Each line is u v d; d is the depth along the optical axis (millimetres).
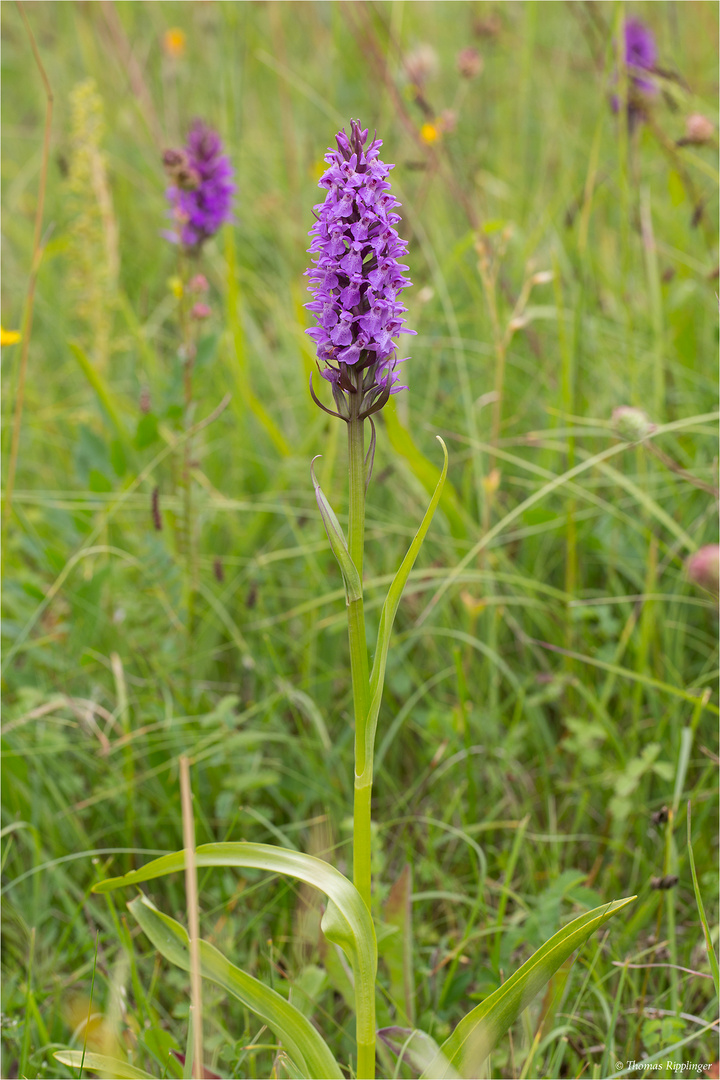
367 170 1536
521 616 3443
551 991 2021
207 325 4566
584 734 2770
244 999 1768
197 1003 1503
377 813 2934
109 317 4332
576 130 5387
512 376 4207
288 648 3426
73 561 3025
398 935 2146
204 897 2631
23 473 4188
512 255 4699
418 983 2340
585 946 2328
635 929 2389
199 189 3250
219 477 4172
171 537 3627
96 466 3635
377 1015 2135
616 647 3193
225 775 2922
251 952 2387
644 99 3949
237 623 3566
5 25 7188
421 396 4332
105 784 2885
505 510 3795
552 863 2641
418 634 3141
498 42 5883
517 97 5754
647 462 3621
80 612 3266
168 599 3150
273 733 2953
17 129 6559
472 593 3410
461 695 2701
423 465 3152
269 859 1694
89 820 2918
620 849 2631
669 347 3975
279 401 4145
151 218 5738
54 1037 2258
